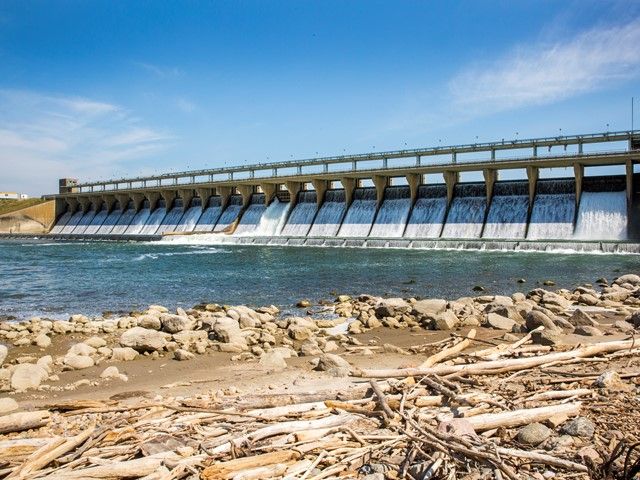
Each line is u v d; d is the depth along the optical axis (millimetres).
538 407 9703
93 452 8406
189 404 10750
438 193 73688
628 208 58031
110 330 22266
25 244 89625
